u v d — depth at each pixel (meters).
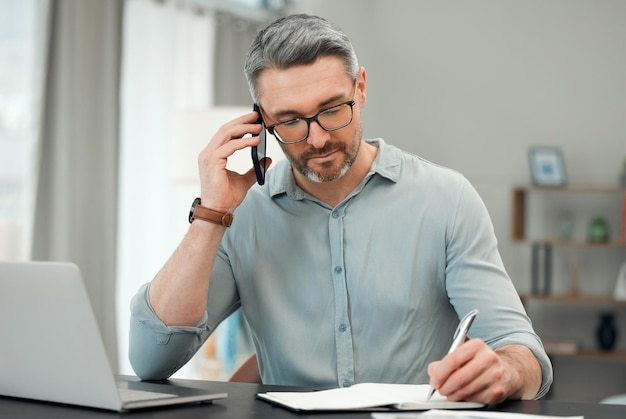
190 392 1.29
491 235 1.72
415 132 5.72
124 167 4.79
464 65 5.62
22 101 4.20
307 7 5.98
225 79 5.49
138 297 1.61
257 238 1.77
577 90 5.41
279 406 1.23
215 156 1.60
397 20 5.77
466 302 1.64
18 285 1.24
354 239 1.72
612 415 1.18
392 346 1.68
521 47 5.51
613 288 5.34
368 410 1.19
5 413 1.19
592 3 5.38
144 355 1.60
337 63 1.54
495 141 5.56
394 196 1.73
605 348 5.17
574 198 5.43
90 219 4.46
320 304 1.71
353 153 1.59
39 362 1.26
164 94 5.02
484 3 5.59
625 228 5.14
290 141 1.58
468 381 1.21
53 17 4.30
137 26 4.84
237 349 4.82
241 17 5.64
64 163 4.29
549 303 5.45
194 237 1.58
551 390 5.41
